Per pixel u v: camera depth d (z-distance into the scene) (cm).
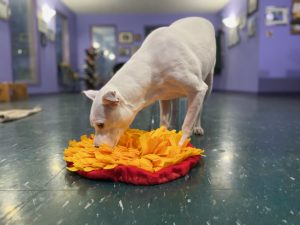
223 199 74
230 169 99
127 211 68
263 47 530
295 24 520
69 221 63
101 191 80
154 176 84
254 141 144
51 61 679
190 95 113
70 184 85
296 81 536
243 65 630
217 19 889
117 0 757
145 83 105
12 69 497
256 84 550
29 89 573
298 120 220
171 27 121
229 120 221
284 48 529
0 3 457
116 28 918
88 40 919
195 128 161
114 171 86
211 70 146
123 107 97
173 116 160
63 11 779
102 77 865
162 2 779
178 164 94
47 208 70
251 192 79
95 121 94
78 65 925
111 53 938
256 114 260
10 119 221
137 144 107
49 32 664
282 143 140
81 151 102
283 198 75
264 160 110
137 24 917
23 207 70
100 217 65
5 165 106
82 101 428
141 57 108
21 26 553
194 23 132
